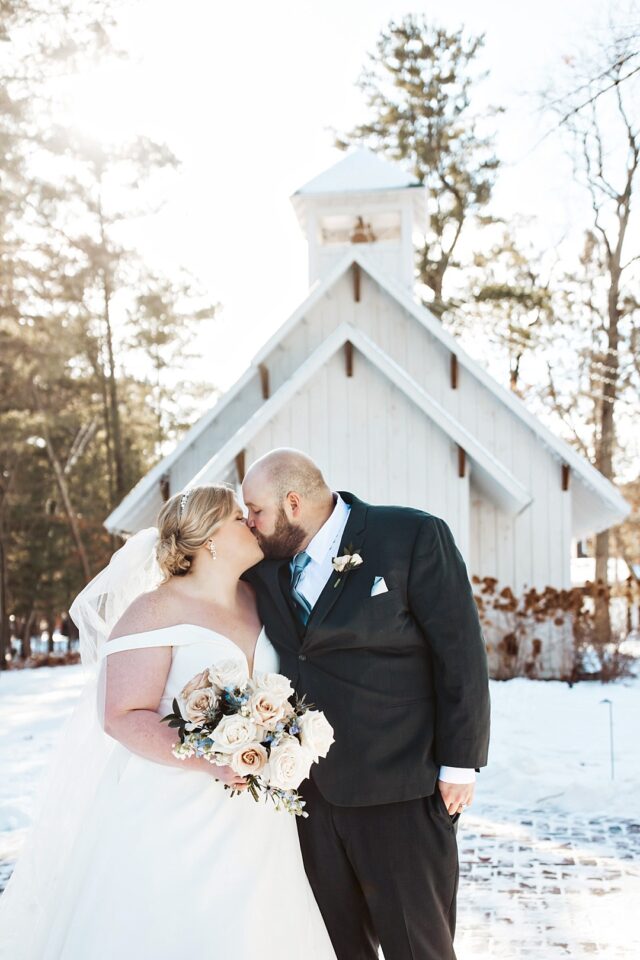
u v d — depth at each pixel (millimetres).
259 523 3531
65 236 23031
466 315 26750
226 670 3068
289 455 3553
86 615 3727
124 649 3281
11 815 6777
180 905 3152
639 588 15352
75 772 3613
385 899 3279
